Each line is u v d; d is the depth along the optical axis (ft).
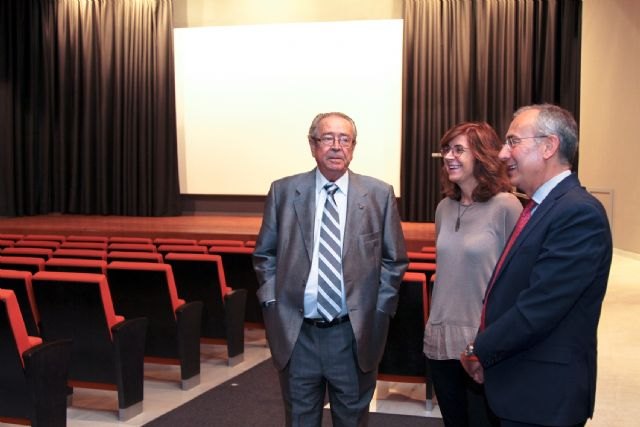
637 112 31.48
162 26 36.91
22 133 38.81
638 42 31.24
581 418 6.41
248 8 36.94
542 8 33.94
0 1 38.40
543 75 34.04
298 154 36.06
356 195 8.91
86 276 12.28
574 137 6.59
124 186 38.29
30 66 38.68
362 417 8.96
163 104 37.17
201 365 16.46
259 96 36.22
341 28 35.09
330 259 8.71
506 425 6.58
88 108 38.22
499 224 8.92
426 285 13.66
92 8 38.04
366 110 35.12
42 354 10.46
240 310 16.47
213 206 38.06
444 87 34.53
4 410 10.61
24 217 37.99
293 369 8.82
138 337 12.81
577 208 6.22
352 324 8.57
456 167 9.04
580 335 6.40
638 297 24.26
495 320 6.72
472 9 34.47
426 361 13.03
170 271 14.29
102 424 12.48
